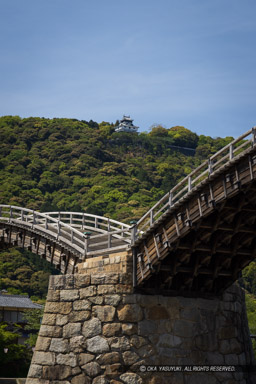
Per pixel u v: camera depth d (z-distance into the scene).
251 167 21.59
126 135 158.88
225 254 27.14
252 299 75.12
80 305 27.25
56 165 132.25
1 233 40.59
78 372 26.30
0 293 68.19
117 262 27.58
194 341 27.56
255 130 21.75
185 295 28.08
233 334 29.33
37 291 86.69
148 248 26.53
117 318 26.38
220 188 23.02
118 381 25.59
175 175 133.62
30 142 143.38
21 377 52.62
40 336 27.69
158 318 26.92
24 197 114.19
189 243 25.89
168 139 161.88
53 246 35.16
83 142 143.88
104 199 116.25
